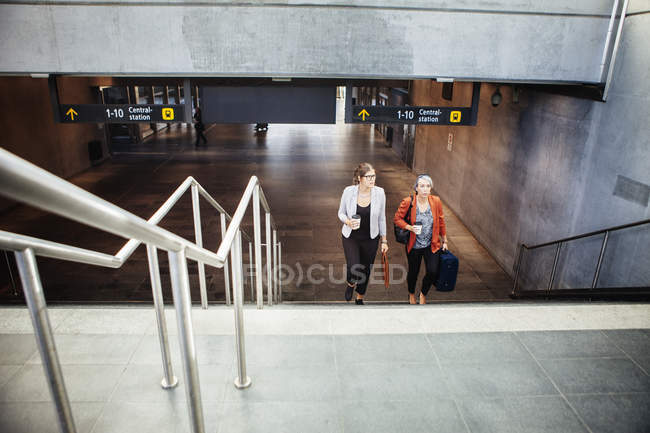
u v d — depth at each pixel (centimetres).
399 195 1375
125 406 221
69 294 761
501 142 959
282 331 287
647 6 541
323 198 1305
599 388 251
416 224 490
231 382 241
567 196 717
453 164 1254
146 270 851
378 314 309
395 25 620
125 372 244
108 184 1402
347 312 310
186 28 616
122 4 604
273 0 607
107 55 623
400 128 1844
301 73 639
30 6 599
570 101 708
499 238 966
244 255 912
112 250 947
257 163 1688
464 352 276
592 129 654
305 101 850
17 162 66
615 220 602
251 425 215
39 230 1032
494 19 618
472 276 906
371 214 460
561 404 239
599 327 305
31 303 137
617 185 598
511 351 279
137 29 614
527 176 848
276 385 241
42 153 1311
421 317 308
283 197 1307
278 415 222
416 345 279
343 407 229
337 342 279
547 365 268
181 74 634
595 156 646
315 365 258
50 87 691
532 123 827
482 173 1055
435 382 250
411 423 222
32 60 620
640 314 322
